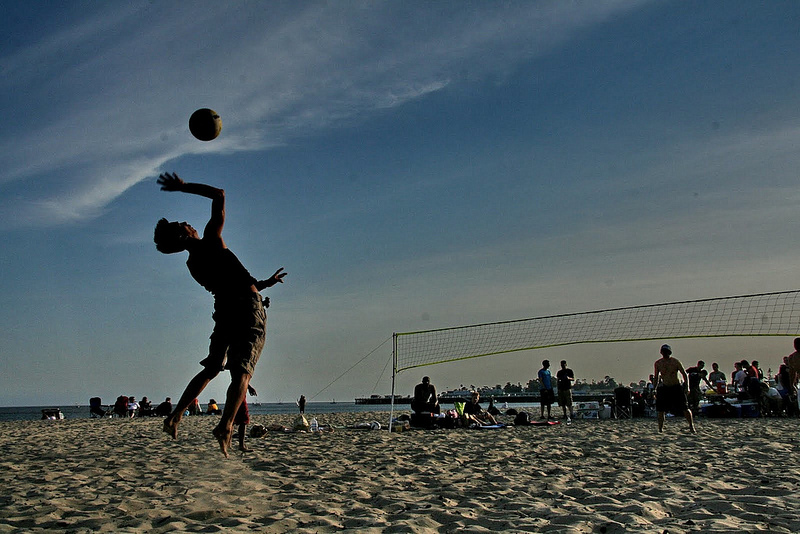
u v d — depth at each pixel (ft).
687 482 15.70
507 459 21.63
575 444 26.37
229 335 11.99
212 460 22.07
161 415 76.07
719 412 43.73
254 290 12.35
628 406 46.03
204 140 12.61
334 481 16.94
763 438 26.81
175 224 12.46
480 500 13.87
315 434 33.94
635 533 10.37
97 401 80.53
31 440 35.32
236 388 11.48
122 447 28.43
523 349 42.52
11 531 10.89
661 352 31.76
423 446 26.50
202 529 10.88
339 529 10.99
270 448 26.27
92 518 11.95
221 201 12.35
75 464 21.75
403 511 12.76
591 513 12.00
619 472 17.94
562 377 44.32
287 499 14.06
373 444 27.58
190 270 12.53
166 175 12.05
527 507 12.83
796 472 16.65
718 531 10.41
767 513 11.90
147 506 13.30
